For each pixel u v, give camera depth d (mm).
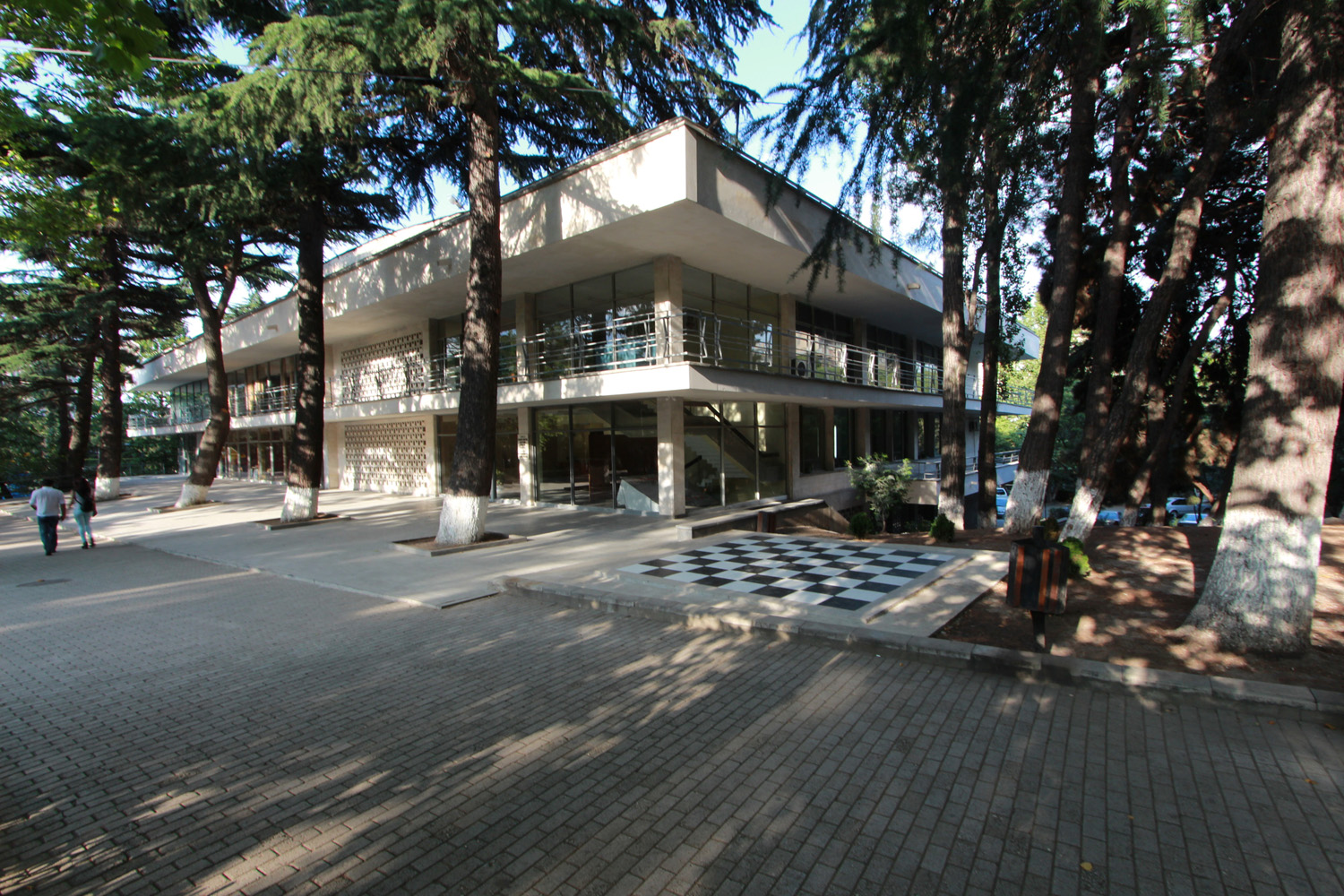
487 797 3434
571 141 13867
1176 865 2783
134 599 8492
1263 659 4922
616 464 16422
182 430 38531
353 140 12625
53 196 11102
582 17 9680
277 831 3174
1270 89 8805
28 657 6066
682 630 6414
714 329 16141
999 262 13195
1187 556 8438
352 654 5957
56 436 42375
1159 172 12078
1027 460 11070
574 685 5000
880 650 5594
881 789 3410
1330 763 3600
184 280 23172
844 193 11375
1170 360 13289
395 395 21344
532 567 9641
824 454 21484
